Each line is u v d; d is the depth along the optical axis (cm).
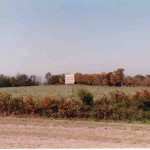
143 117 2141
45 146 1209
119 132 1612
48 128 1717
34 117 2186
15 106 2314
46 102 2277
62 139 1392
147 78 5916
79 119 2141
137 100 2284
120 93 2383
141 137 1473
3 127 1733
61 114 2194
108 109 2191
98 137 1459
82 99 2302
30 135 1493
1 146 1203
